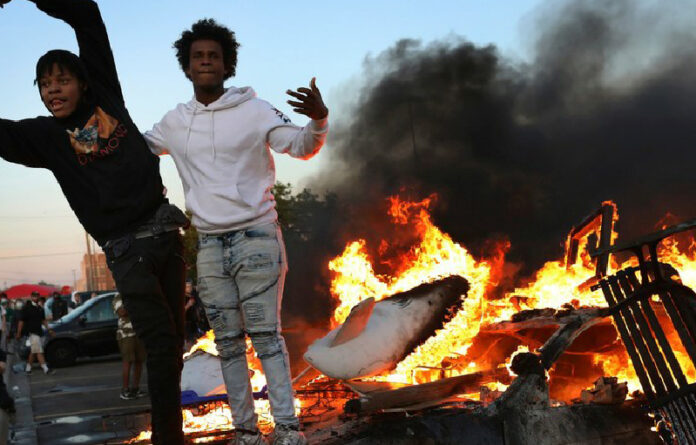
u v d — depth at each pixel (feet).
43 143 10.10
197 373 13.19
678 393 10.84
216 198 10.07
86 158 10.00
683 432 10.71
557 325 12.32
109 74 10.57
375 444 9.88
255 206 10.02
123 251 9.73
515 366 10.85
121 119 10.16
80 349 53.78
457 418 10.21
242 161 10.14
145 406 31.12
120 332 34.17
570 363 13.20
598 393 11.06
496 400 10.55
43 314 52.75
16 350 68.08
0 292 84.33
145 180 9.95
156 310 9.77
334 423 11.05
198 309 30.63
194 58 10.34
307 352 11.75
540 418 10.50
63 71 9.94
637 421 11.14
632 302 11.68
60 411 31.58
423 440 9.96
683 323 11.16
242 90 10.46
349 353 11.59
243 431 10.40
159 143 10.77
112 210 9.84
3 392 28.53
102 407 31.96
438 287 13.08
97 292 91.04
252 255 9.94
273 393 10.02
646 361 11.34
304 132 9.63
